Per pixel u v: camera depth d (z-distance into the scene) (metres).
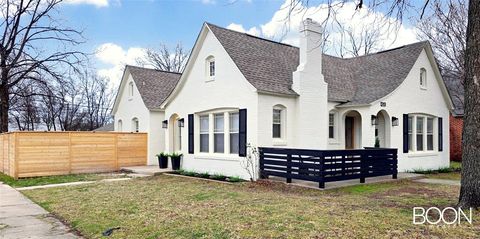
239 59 14.31
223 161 14.61
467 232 5.72
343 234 5.68
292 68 15.94
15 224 7.32
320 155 11.02
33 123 35.25
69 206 8.94
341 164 11.51
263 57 15.45
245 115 13.55
